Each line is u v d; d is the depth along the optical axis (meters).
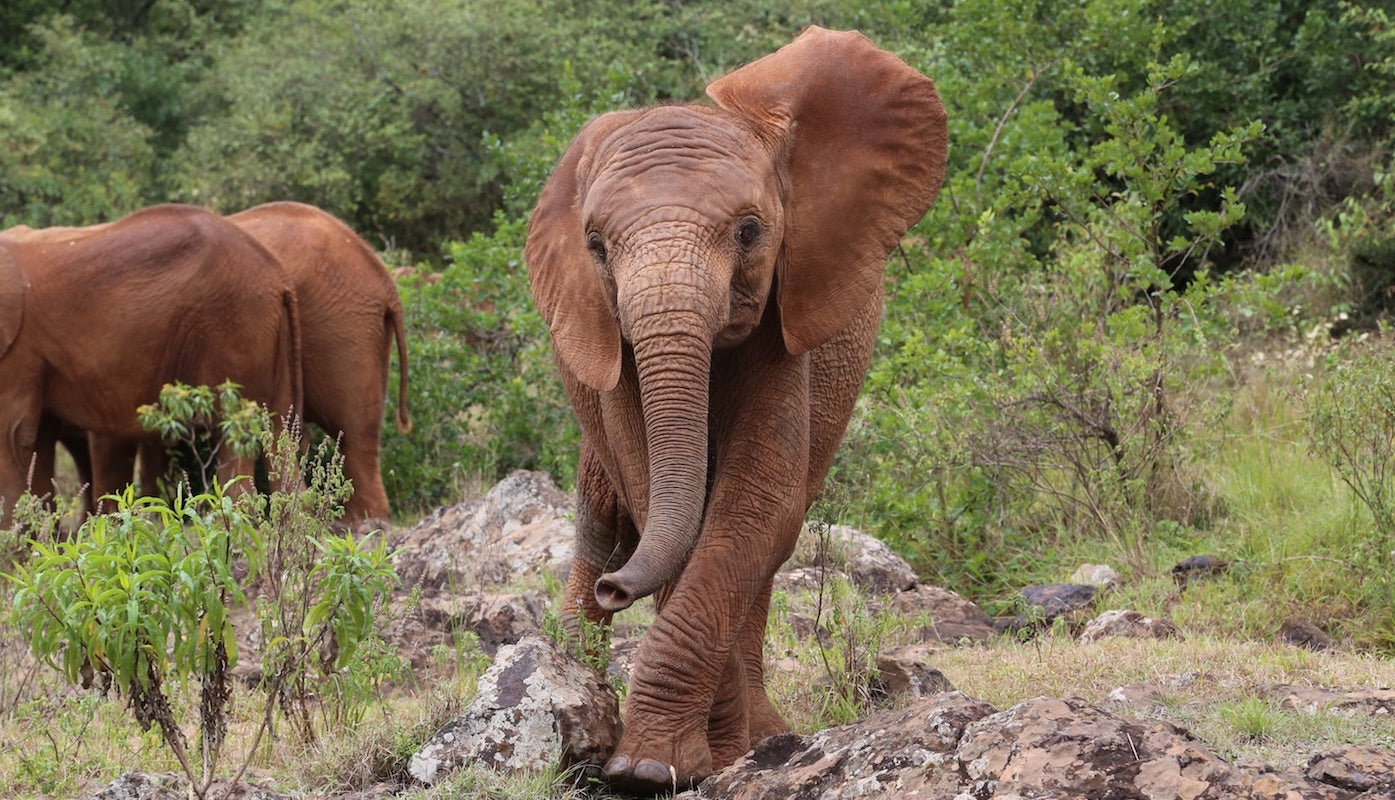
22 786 6.42
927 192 6.09
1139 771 4.62
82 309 12.09
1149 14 16.52
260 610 6.79
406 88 23.36
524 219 14.90
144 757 6.71
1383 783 4.82
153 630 5.30
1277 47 17.23
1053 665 7.67
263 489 13.48
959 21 15.99
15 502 12.14
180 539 5.53
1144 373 10.78
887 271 13.27
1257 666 7.37
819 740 5.35
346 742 6.41
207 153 23.75
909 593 9.71
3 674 7.78
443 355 14.21
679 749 5.68
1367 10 16.66
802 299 5.86
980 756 4.80
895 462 11.27
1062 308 12.27
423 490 13.97
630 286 5.36
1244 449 11.68
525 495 11.41
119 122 24.83
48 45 26.45
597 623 7.14
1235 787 4.54
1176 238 12.12
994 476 11.11
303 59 24.66
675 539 5.16
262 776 6.34
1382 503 9.56
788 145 5.89
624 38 23.52
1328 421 10.09
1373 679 7.18
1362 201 16.12
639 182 5.50
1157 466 11.09
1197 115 17.23
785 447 5.90
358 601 5.84
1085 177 12.49
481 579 10.21
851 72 6.03
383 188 23.08
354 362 13.32
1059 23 15.70
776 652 8.04
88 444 14.03
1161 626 8.55
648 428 5.31
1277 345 13.64
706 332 5.33
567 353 5.79
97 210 22.28
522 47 23.44
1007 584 10.55
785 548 5.95
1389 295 15.00
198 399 11.45
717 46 22.16
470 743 5.91
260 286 12.27
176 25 29.92
